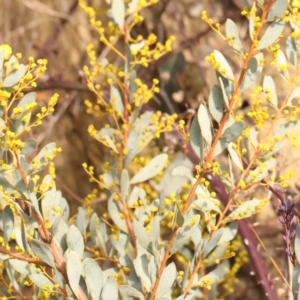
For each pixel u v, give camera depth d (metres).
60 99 1.55
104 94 1.18
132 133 0.81
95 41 1.56
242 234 0.94
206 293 0.92
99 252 0.81
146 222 0.85
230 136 0.68
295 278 0.69
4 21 1.58
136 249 0.77
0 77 0.68
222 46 1.33
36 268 0.71
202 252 0.72
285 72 0.73
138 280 0.73
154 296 0.68
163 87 1.28
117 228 0.81
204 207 0.70
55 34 1.45
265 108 0.71
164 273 0.68
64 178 1.56
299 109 0.72
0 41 1.47
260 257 0.94
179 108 1.34
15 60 0.68
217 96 0.70
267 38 0.69
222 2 1.37
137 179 0.80
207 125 0.69
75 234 0.69
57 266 0.68
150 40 0.84
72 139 1.56
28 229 0.74
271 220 1.14
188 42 1.27
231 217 0.71
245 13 0.70
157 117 0.82
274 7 0.69
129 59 0.83
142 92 0.81
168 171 1.06
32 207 0.68
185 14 1.38
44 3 1.63
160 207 0.75
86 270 0.67
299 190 0.95
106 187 0.80
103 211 1.44
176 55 1.30
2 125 0.67
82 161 1.56
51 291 0.70
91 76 0.83
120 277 0.94
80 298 0.68
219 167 0.71
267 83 0.73
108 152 1.51
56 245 0.70
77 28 1.57
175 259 1.12
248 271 1.22
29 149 0.68
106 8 1.56
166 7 1.38
